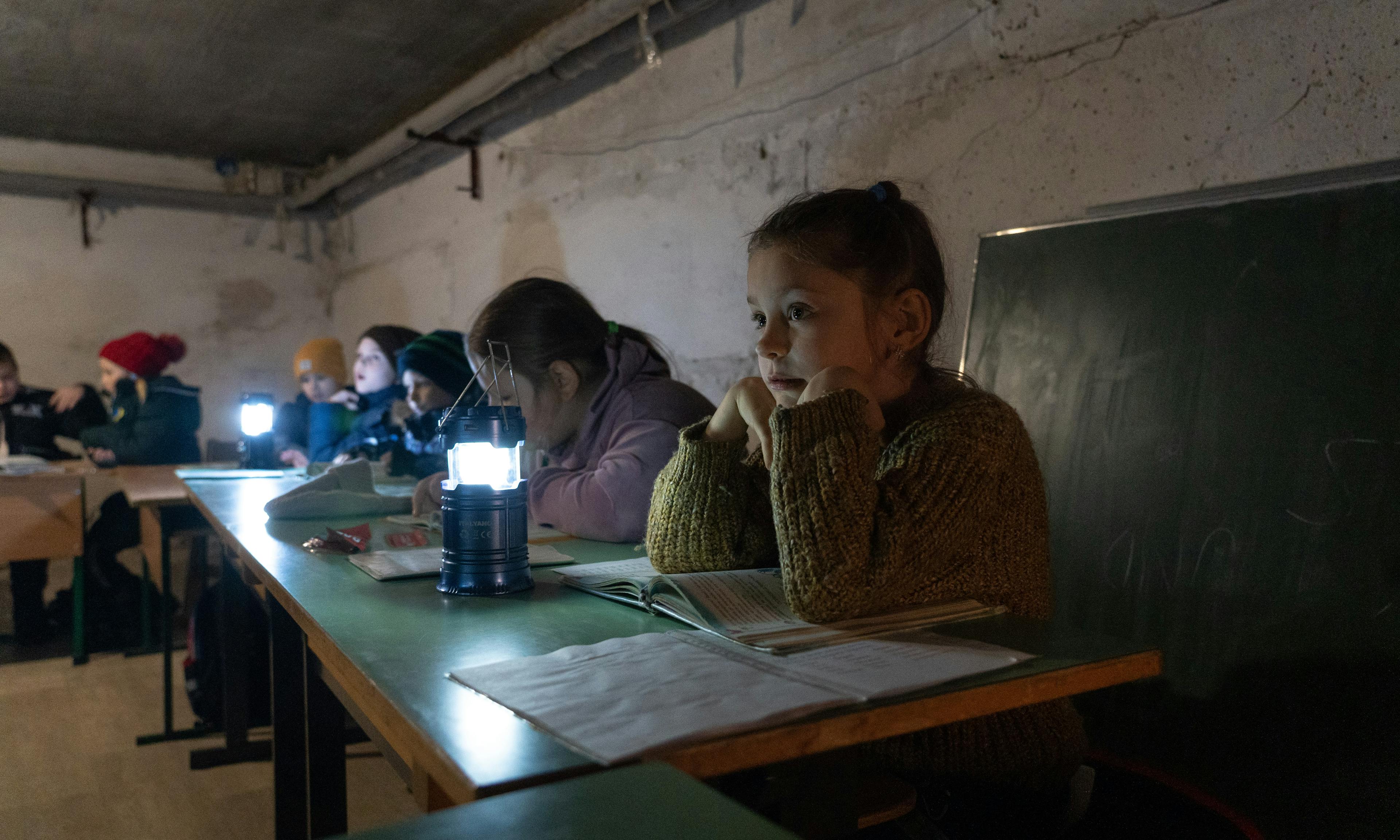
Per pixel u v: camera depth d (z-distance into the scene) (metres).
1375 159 1.44
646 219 3.23
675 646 0.83
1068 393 1.80
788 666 0.77
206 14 3.53
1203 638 1.52
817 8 2.48
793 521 0.89
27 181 5.32
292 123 5.06
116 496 3.63
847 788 0.74
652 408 1.56
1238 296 1.56
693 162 2.98
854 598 0.87
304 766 1.83
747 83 2.74
